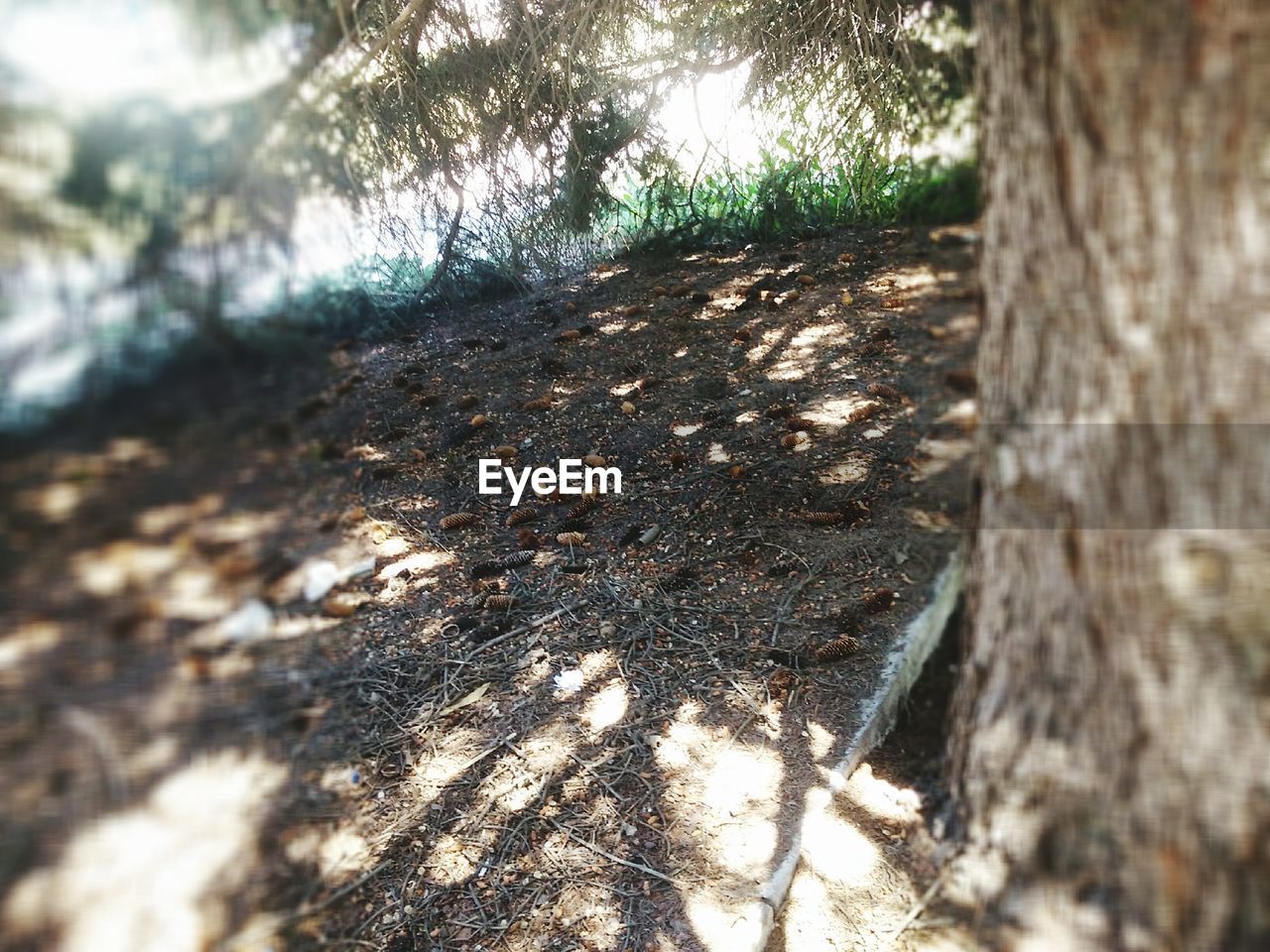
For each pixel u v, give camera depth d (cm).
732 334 417
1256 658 91
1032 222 103
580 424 358
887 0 273
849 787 175
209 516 91
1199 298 89
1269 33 81
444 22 308
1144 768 102
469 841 173
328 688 167
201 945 90
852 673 208
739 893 157
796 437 314
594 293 480
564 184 419
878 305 398
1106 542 100
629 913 156
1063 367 102
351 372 308
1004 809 121
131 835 82
